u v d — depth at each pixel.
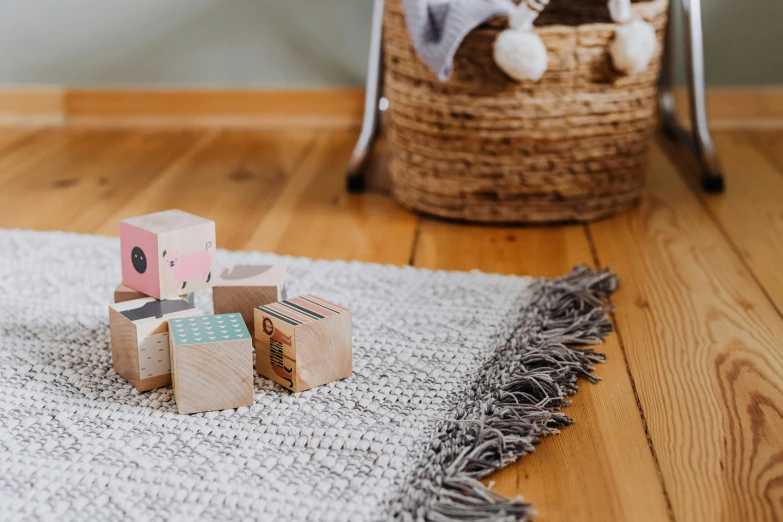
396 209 1.57
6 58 2.15
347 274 1.24
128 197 1.61
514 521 0.70
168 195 1.63
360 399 0.90
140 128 2.15
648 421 0.88
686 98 2.08
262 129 2.14
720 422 0.88
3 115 2.19
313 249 1.37
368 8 2.06
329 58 2.11
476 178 1.44
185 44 2.12
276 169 1.81
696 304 1.16
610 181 1.47
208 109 2.16
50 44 2.14
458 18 1.30
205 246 0.98
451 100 1.40
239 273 1.03
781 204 1.56
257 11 2.09
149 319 0.90
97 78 2.16
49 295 1.16
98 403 0.89
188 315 0.93
